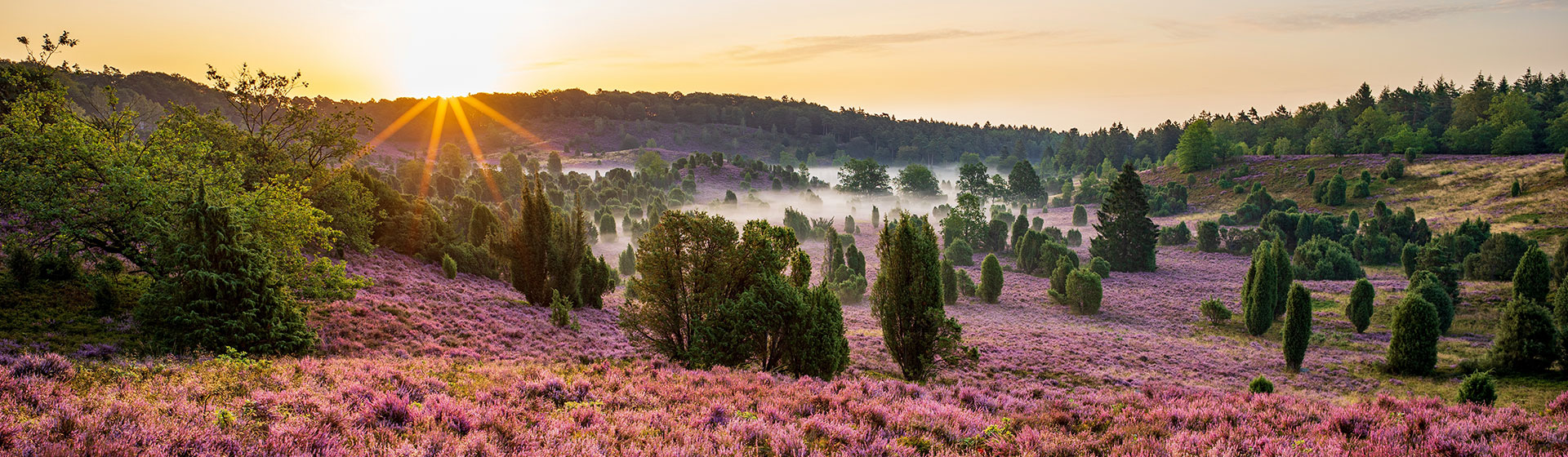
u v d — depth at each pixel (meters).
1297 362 35.31
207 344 17.78
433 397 10.77
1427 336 33.41
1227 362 36.88
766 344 22.53
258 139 41.41
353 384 12.00
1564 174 96.25
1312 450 9.95
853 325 47.69
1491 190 99.50
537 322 34.62
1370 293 44.75
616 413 11.44
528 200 40.31
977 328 45.69
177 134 27.84
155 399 9.83
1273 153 160.62
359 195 41.66
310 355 20.19
